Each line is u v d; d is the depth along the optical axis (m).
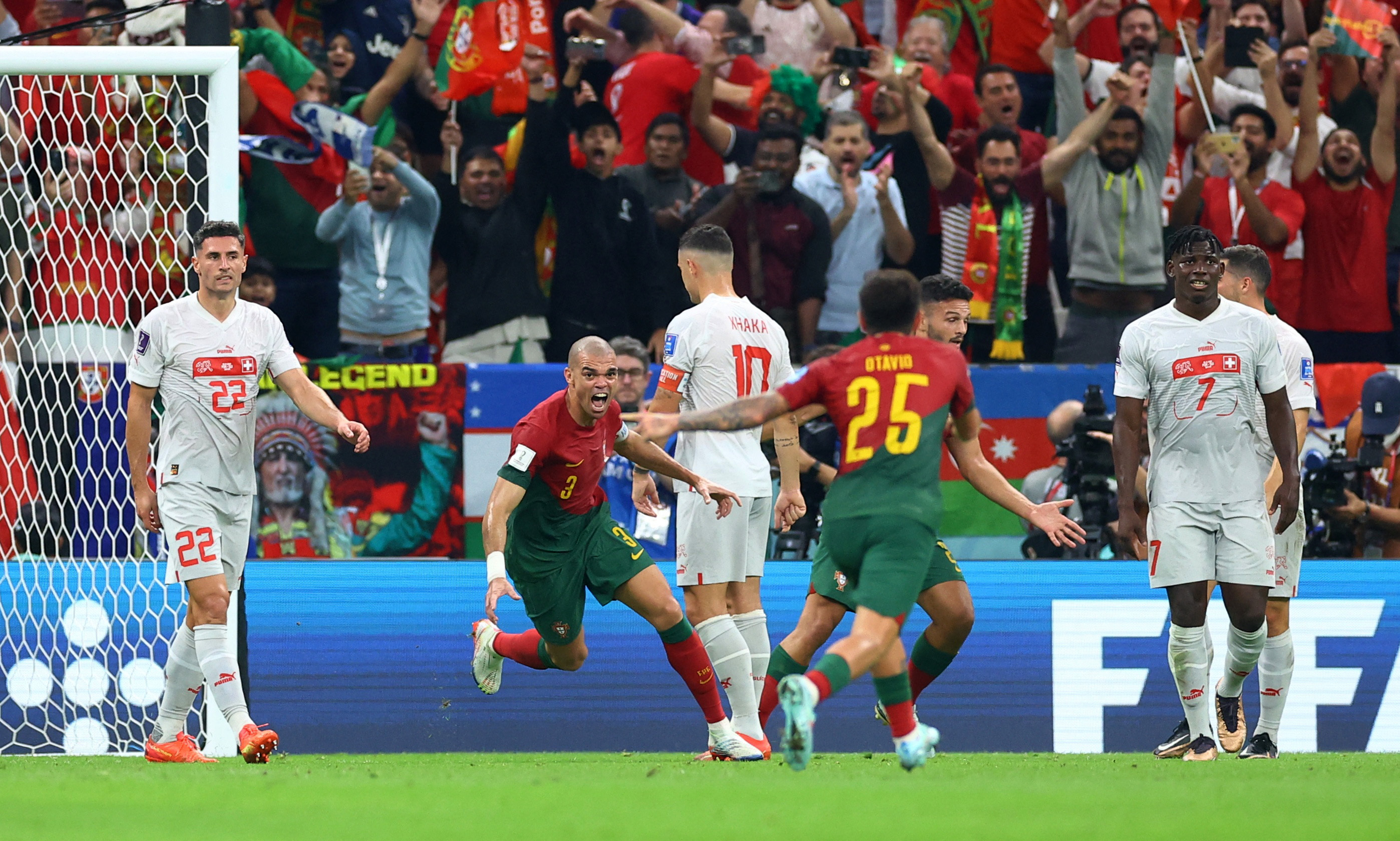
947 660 20.75
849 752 25.73
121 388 27.66
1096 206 33.00
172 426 20.28
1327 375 31.12
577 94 32.69
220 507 20.42
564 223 32.19
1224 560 20.62
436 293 33.56
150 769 18.92
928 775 16.92
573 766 19.38
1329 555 28.59
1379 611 26.42
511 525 20.05
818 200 33.50
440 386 29.30
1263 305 22.70
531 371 29.48
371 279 31.50
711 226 21.66
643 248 32.75
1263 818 11.58
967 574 26.34
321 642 25.42
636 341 28.73
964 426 17.33
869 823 11.13
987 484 17.80
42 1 33.53
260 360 20.62
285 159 31.05
